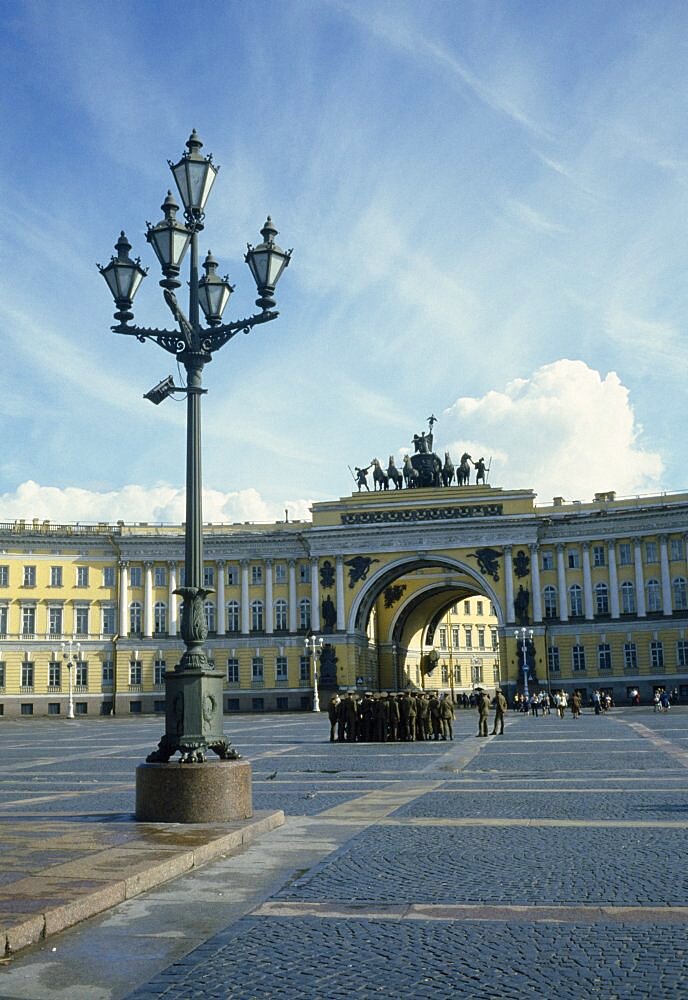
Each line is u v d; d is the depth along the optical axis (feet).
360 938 34.99
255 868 46.78
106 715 354.54
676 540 335.06
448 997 29.04
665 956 32.37
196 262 65.62
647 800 70.90
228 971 31.50
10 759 128.98
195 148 65.26
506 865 47.24
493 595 347.77
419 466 371.97
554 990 29.40
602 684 337.72
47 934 35.12
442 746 137.49
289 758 120.67
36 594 360.07
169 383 67.10
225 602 370.12
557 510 358.43
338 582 361.10
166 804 57.52
